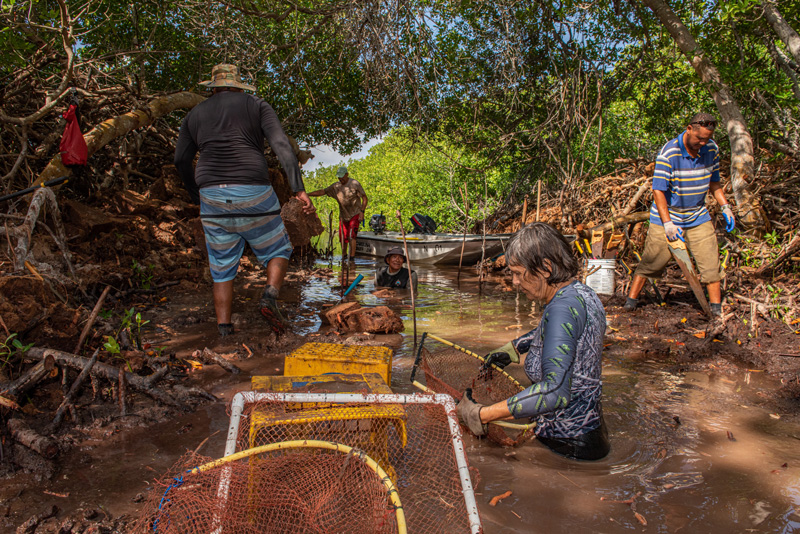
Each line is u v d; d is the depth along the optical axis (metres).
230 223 4.39
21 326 3.30
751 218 6.79
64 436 2.63
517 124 12.37
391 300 6.76
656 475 2.38
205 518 1.68
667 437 2.78
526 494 2.20
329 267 10.19
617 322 5.37
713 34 7.88
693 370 3.93
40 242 4.87
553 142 11.48
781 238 6.77
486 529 1.94
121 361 3.55
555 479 2.34
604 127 13.81
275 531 1.77
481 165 14.63
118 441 2.65
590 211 9.73
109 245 6.07
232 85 4.45
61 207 5.89
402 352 4.30
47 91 6.80
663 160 5.07
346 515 1.79
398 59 8.80
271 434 2.06
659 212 5.17
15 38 5.16
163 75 10.58
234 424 1.84
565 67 10.61
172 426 2.84
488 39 11.09
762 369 3.94
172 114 10.12
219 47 8.95
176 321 5.01
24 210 5.32
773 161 7.83
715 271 5.08
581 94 11.09
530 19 10.62
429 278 9.06
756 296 5.55
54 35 7.25
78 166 5.82
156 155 8.83
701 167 5.00
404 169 22.56
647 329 5.07
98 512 2.04
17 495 2.15
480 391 3.01
